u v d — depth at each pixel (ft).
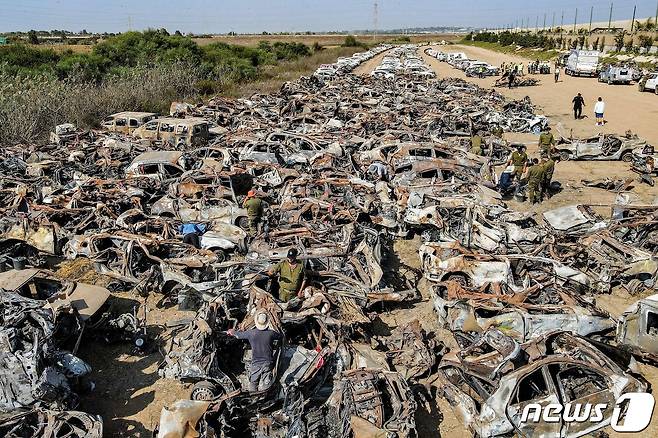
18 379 25.91
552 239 45.14
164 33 220.84
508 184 65.51
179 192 55.42
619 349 31.99
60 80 145.89
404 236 52.37
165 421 24.09
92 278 44.70
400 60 247.09
